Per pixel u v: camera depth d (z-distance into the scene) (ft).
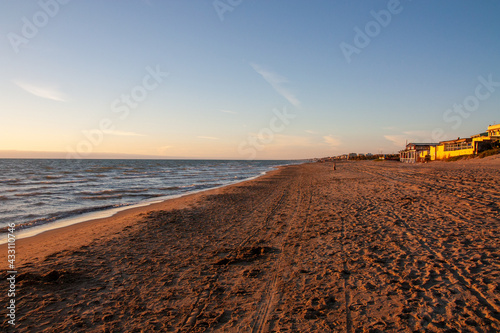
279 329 11.44
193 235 27.20
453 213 27.07
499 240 18.99
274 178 107.45
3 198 55.98
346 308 12.64
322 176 99.45
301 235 24.76
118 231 29.48
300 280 15.87
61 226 33.96
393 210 31.07
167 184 89.35
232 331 11.54
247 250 21.52
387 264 16.92
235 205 44.83
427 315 11.51
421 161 166.30
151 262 20.03
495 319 10.80
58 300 14.67
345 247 20.58
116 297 14.92
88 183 90.17
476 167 79.30
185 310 13.39
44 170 175.01
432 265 16.14
